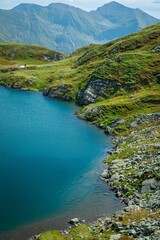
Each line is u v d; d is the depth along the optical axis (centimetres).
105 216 4319
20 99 13500
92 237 3556
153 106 10181
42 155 6625
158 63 13550
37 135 8038
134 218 3794
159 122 8219
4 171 5653
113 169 5859
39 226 4019
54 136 8094
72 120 10112
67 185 5291
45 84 16975
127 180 5253
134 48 16488
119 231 3525
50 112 11138
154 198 4428
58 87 14975
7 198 4703
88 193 5053
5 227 3953
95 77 13288
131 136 7750
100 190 5175
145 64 13525
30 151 6788
